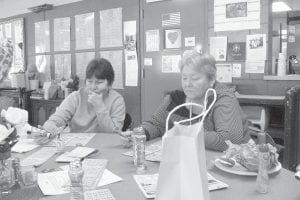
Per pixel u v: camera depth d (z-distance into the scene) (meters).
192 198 0.74
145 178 1.15
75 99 2.24
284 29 3.84
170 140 0.76
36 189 1.07
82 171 1.05
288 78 2.72
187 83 1.64
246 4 2.88
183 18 3.27
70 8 4.33
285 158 2.08
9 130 1.11
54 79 4.65
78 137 1.85
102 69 2.17
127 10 3.71
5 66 1.90
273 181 1.10
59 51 4.54
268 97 2.67
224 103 1.61
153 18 3.49
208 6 3.09
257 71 2.89
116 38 3.85
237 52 2.97
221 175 1.16
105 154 1.49
